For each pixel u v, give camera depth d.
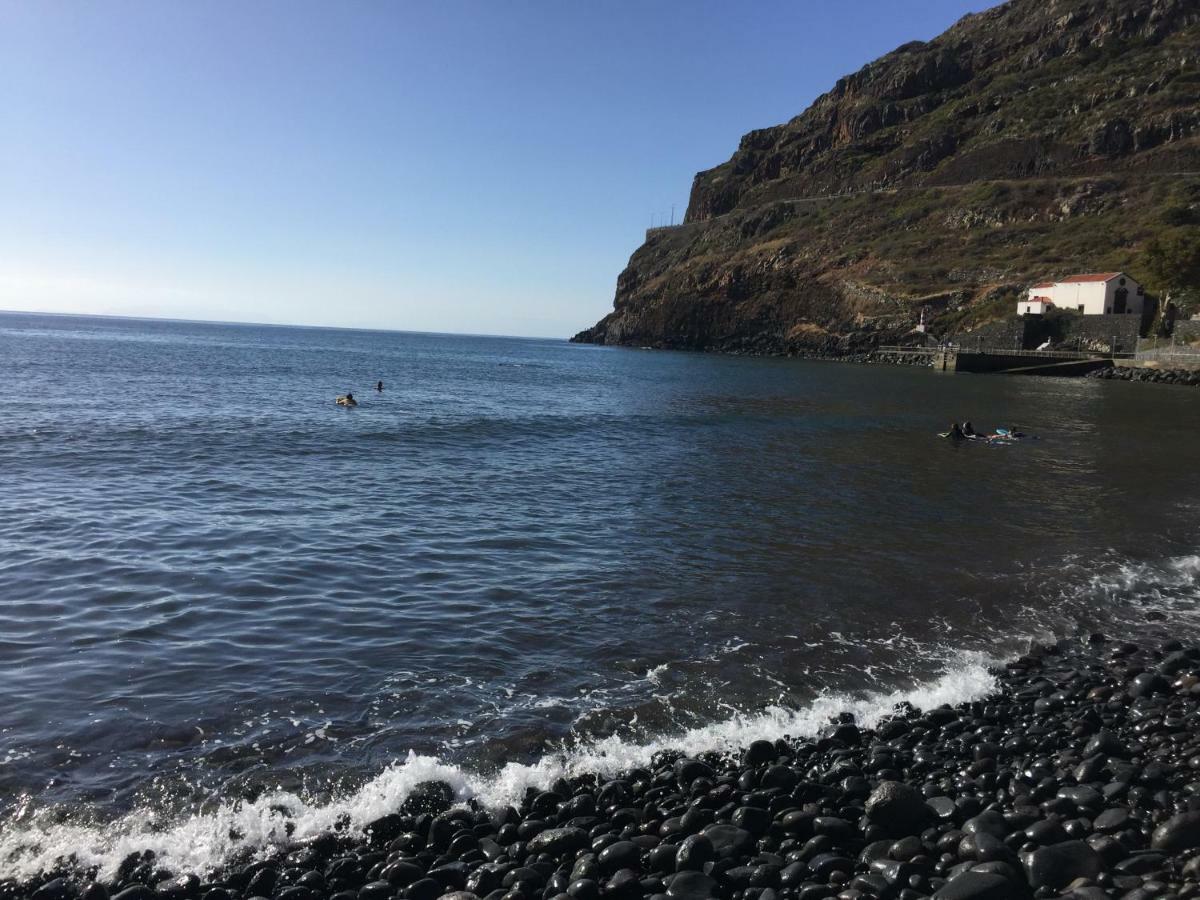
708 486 22.11
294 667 9.68
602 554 15.06
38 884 5.76
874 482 23.03
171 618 11.06
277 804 6.88
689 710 8.91
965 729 8.62
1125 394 59.03
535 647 10.57
